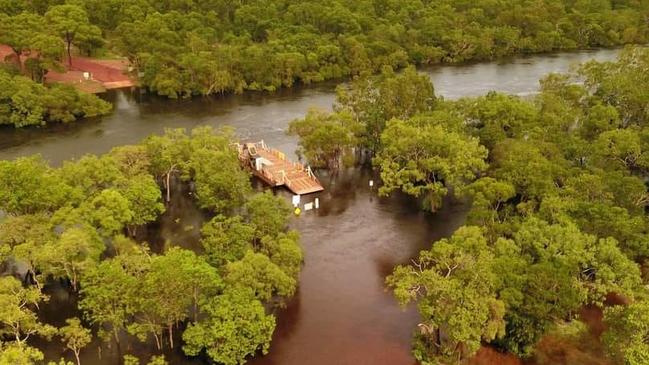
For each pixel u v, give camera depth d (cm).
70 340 6612
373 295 8262
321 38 19725
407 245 9531
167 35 18175
